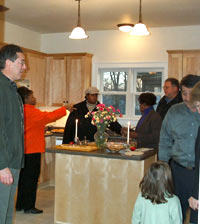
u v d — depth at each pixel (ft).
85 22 18.13
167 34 18.88
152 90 19.83
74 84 19.70
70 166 11.27
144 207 7.78
